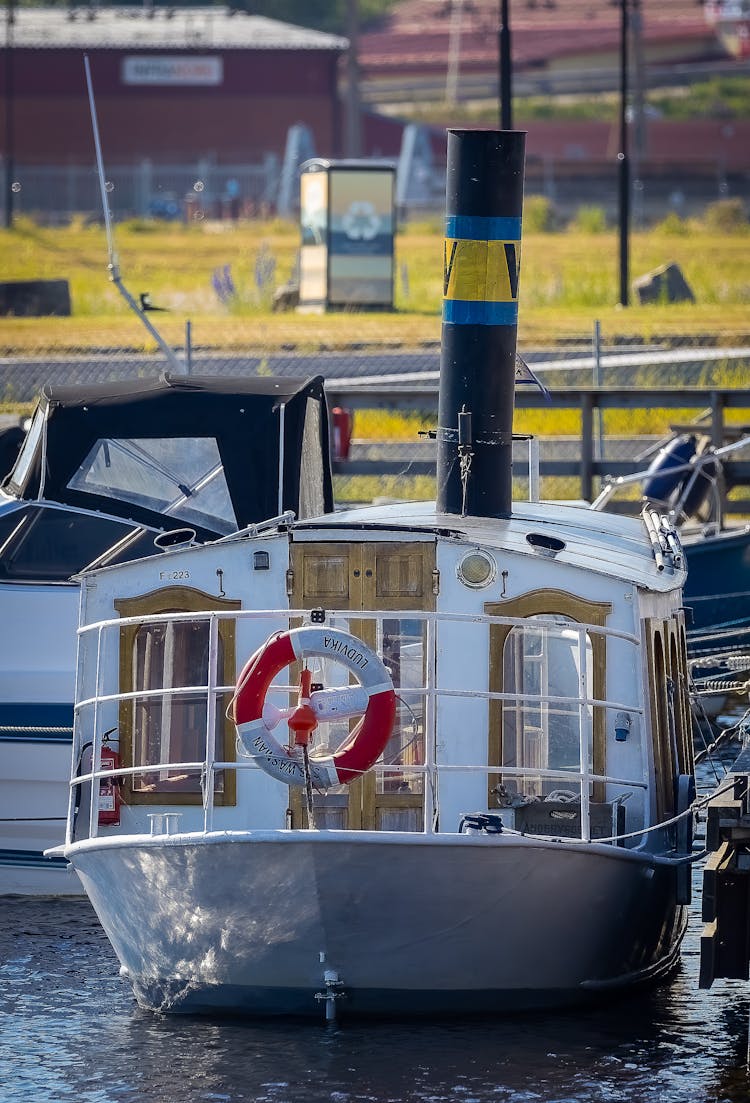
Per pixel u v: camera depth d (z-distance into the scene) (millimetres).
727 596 60125
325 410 47500
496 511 36281
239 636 32531
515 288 35938
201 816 32688
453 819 32062
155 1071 29688
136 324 100250
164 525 43469
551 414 80562
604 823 32125
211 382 45875
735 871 30281
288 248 143125
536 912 30719
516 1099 28562
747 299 113875
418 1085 29078
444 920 30281
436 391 68062
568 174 199000
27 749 41656
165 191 177250
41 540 43219
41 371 85000
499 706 32094
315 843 29266
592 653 32438
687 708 38938
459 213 35656
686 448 64000
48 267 128125
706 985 29953
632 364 77625
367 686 29734
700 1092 28844
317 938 30250
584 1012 32469
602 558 34031
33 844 41812
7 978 35031
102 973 35406
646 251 140625
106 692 33094
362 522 32906
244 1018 31641
